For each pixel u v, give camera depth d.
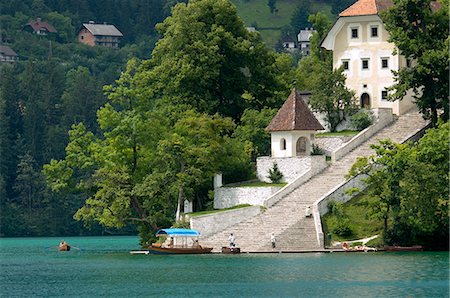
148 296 178.75
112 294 182.00
